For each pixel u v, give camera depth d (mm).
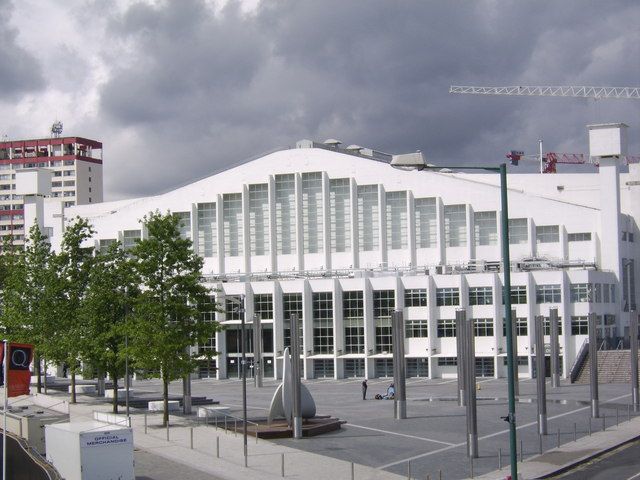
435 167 35406
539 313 119938
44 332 89188
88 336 78250
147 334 68625
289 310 128125
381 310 125188
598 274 121375
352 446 58344
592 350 71125
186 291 71062
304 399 65938
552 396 89438
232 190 141000
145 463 51719
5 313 93438
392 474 48031
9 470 47281
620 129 126188
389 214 134250
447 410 79062
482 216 131250
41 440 52156
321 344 126750
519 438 60875
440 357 123000
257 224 140000
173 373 68688
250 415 75938
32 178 166125
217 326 71875
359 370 127000
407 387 107250
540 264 124938
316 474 47969
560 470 48219
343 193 136125
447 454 54812
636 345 76250
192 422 70875
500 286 121562
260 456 54125
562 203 128875
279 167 138625
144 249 70562
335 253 135875
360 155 150000
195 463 51531
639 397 76250
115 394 78312
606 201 127375
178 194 143500
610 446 55875
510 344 37719
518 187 143875
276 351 127562
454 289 122750
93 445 40875
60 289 88250
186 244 71562
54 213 166000
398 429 66625
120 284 80938
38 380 99812
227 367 132250
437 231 132000
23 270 92375
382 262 133250
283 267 137750
